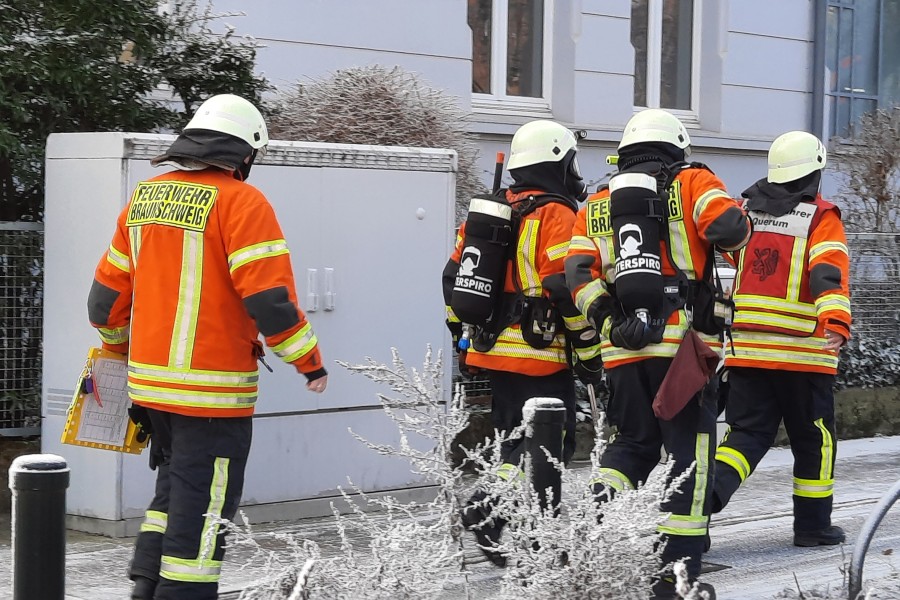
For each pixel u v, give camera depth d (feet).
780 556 26.84
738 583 24.49
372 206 29.09
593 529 15.65
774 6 55.42
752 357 26.68
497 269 23.15
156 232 18.78
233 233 18.38
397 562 15.01
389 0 43.09
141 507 26.25
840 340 25.76
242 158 19.04
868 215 48.14
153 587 18.99
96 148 25.98
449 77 45.01
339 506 28.63
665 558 21.27
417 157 29.84
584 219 22.41
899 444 42.91
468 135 40.73
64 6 28.48
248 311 18.31
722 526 29.76
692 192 21.45
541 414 18.51
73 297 26.45
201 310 18.53
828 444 27.53
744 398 27.12
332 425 28.50
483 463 17.29
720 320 21.68
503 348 23.44
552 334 23.09
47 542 14.37
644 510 15.80
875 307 44.83
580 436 35.83
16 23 28.30
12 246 28.73
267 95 38.37
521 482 18.83
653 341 21.08
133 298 19.06
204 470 18.48
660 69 53.42
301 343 18.45
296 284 27.84
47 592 14.37
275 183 27.40
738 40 54.34
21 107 27.71
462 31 45.32
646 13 52.95
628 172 21.53
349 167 28.66
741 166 54.75
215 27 38.50
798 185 26.94
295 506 27.99
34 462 14.42
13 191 30.04
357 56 42.34
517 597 15.65
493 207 23.12
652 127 22.24
